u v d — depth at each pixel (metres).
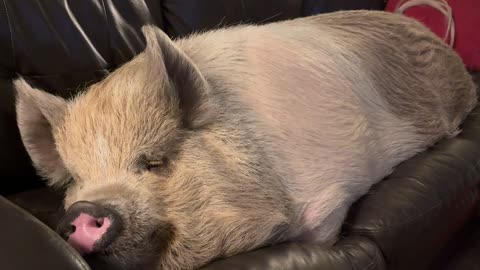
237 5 2.20
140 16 2.00
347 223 1.65
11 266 1.19
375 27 1.90
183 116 1.41
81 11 1.88
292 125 1.55
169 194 1.38
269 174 1.47
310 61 1.64
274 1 2.30
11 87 1.77
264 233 1.43
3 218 1.26
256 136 1.48
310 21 1.87
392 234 1.62
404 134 1.81
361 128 1.66
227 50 1.57
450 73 2.00
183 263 1.39
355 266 1.48
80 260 1.21
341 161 1.60
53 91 1.82
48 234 1.23
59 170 1.53
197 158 1.40
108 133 1.39
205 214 1.39
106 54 1.92
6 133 1.73
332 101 1.63
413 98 1.86
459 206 1.79
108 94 1.42
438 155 1.84
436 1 2.50
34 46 1.81
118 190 1.35
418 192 1.70
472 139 1.94
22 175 1.77
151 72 1.40
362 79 1.74
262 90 1.54
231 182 1.41
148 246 1.35
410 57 1.90
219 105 1.45
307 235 1.55
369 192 1.72
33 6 1.81
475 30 2.45
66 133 1.43
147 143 1.38
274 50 1.61
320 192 1.55
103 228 1.30
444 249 1.82
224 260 1.39
